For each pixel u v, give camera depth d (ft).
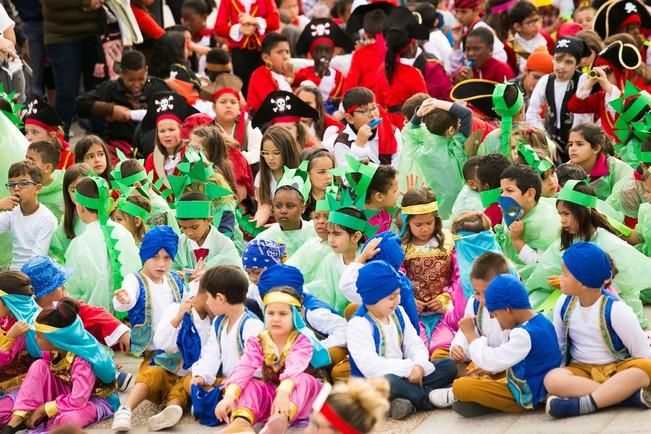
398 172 47.06
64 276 35.96
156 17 67.21
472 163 41.29
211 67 61.31
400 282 33.63
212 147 47.42
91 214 41.01
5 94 50.60
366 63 61.00
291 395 31.53
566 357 32.48
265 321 33.09
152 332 35.83
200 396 33.27
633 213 43.39
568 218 36.55
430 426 31.91
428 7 67.97
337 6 75.00
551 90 53.98
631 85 47.65
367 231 38.27
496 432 30.83
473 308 33.60
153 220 43.47
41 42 65.10
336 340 34.63
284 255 37.65
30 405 33.65
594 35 57.52
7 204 42.88
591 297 31.86
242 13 66.39
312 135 53.36
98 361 33.81
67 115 63.31
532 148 42.60
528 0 76.02
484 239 36.45
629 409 31.17
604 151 45.91
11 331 34.09
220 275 32.96
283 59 62.54
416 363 32.89
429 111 46.14
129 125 58.59
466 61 66.13
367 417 21.95
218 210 43.11
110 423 33.99
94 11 62.39
